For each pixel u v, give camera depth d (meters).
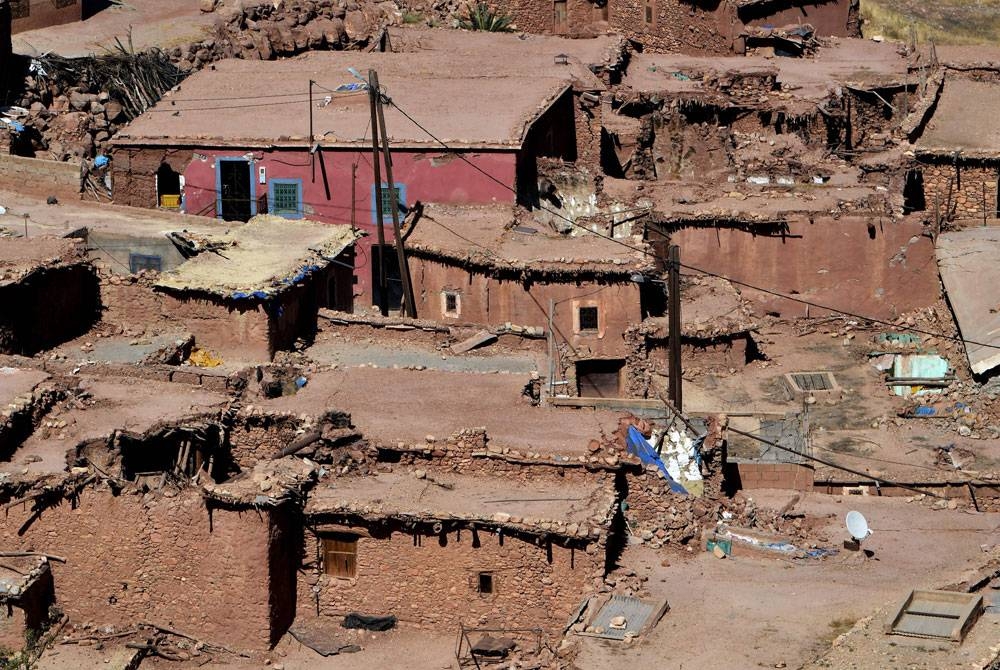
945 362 105.81
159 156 116.12
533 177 115.06
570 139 123.06
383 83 122.06
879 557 80.44
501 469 78.44
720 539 79.88
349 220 114.19
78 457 78.38
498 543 75.19
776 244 112.56
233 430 82.12
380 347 94.06
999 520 85.44
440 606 76.56
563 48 134.62
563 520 74.81
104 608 77.62
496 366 92.06
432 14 141.75
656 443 81.25
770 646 71.56
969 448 96.94
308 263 96.56
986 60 134.00
